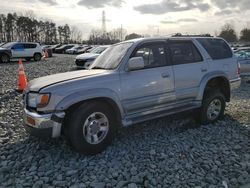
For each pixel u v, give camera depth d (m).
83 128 4.32
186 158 4.41
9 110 7.29
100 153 4.56
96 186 3.62
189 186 3.64
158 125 5.98
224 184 3.68
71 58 31.41
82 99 4.27
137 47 5.02
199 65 5.78
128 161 4.28
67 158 4.43
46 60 27.64
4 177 3.93
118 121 4.79
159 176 3.88
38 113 4.26
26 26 82.88
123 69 4.79
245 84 12.02
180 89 5.46
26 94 4.59
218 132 5.56
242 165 4.16
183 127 5.88
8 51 24.44
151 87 5.03
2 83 11.95
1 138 5.29
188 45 5.78
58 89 4.21
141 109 4.99
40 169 4.10
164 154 4.51
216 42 6.33
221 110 6.18
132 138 5.25
